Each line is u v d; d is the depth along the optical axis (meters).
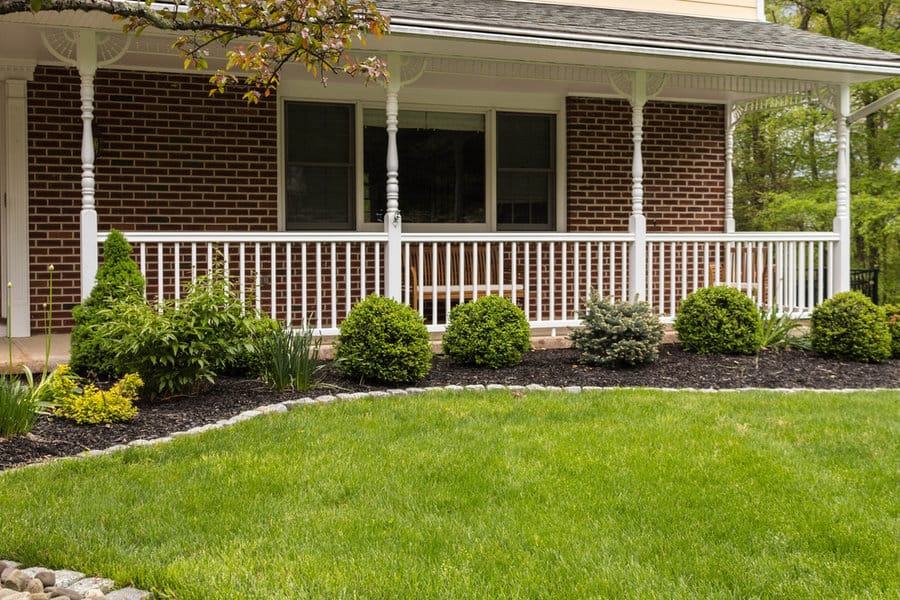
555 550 3.65
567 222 11.11
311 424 5.68
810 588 3.32
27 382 7.22
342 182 10.28
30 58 8.73
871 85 18.45
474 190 10.87
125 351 6.06
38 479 4.48
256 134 9.80
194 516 4.00
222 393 6.61
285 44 4.78
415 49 8.16
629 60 8.73
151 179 9.43
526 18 8.57
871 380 7.91
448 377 7.50
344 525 3.91
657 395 6.81
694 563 3.54
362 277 8.34
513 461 4.91
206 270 9.73
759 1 11.98
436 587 3.27
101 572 3.35
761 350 8.99
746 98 11.45
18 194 8.91
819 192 18.36
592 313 8.15
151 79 9.38
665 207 11.55
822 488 4.50
